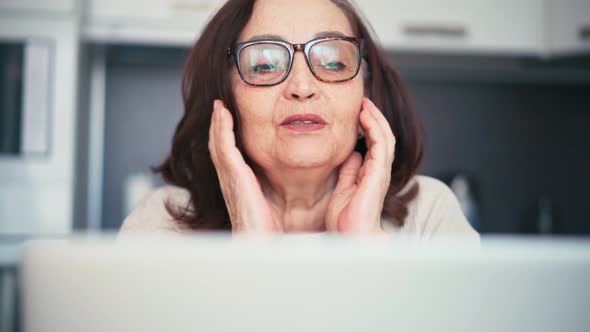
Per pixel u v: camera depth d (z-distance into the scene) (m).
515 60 2.48
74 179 1.96
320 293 0.29
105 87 2.43
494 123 2.63
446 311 0.29
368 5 2.21
